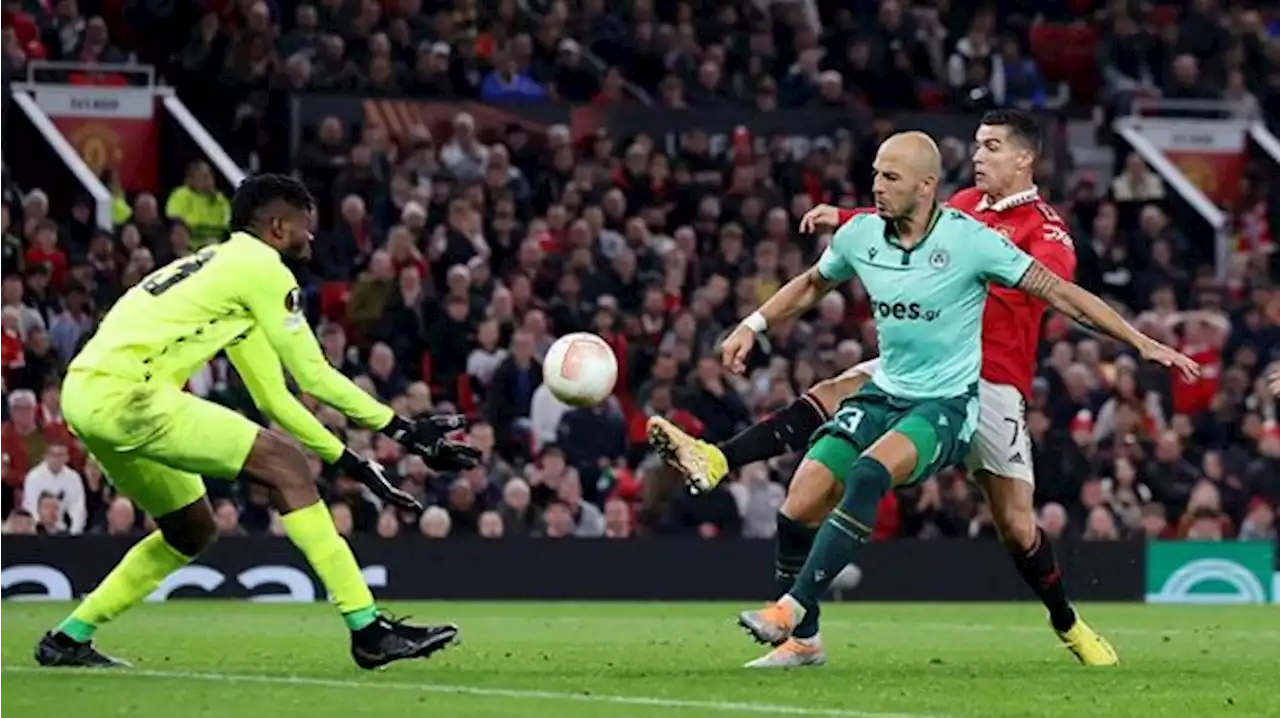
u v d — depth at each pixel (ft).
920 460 122.11
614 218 283.18
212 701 102.78
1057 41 340.39
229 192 280.92
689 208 294.05
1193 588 250.37
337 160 287.48
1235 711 105.40
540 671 123.34
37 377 241.96
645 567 236.84
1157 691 115.03
